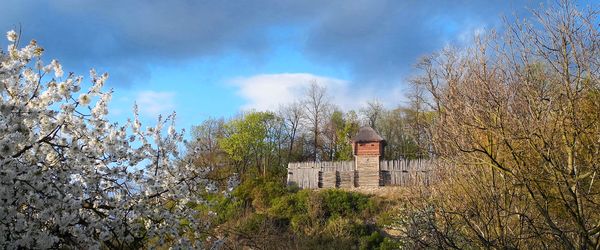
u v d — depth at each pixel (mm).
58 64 7617
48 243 6270
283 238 22047
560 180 7391
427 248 8555
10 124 6547
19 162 6398
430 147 10141
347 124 57500
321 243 25141
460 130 8406
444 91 9211
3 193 6020
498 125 7820
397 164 41031
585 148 7996
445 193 9930
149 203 7949
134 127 8438
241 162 52844
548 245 7820
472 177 9000
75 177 7359
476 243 8305
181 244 7828
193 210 8539
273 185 33156
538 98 7719
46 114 7109
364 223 28078
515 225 8680
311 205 29531
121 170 7641
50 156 7320
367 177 40969
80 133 7527
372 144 42188
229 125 55594
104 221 7223
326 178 42094
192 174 8523
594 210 7812
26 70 7449
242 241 12289
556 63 7938
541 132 7336
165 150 8406
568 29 7684
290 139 60250
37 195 6316
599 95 7902
